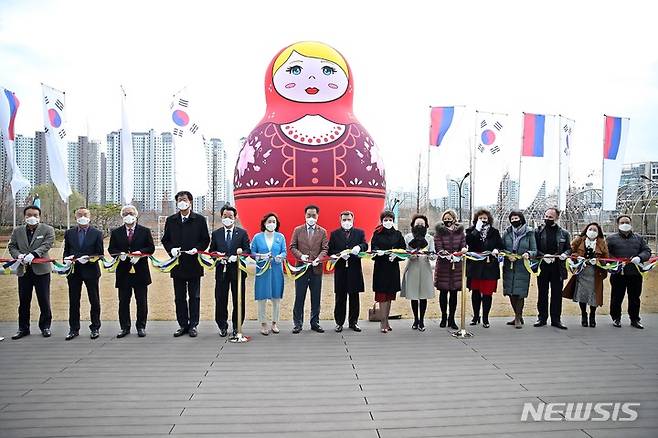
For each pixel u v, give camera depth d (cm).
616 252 977
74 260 858
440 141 1358
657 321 1017
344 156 1511
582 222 3084
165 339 860
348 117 1605
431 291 929
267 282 884
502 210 3197
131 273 870
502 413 557
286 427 520
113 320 1008
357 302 930
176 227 887
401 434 505
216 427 520
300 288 909
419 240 934
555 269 952
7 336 876
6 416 547
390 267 910
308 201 1473
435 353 783
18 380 658
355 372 692
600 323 998
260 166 1516
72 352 782
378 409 566
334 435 502
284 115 1570
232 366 716
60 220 3806
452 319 948
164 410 562
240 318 875
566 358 759
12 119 1131
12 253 870
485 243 949
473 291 978
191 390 622
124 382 651
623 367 717
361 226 1539
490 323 995
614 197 1498
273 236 908
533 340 862
